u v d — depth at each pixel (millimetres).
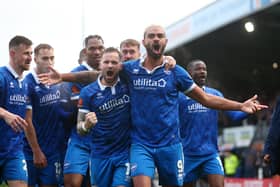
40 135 10820
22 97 9609
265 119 24984
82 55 11570
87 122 8516
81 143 10562
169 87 8758
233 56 27484
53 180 10914
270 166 9805
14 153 9422
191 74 11477
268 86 28500
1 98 9391
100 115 9070
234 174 21062
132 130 8953
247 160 20312
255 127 23016
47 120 10789
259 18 22016
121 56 10266
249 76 29016
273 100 26156
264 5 17406
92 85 9156
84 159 10500
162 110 8734
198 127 11320
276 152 9680
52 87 10734
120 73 9000
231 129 24109
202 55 27297
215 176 11172
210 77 28891
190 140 11352
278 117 9617
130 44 10570
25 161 9844
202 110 11320
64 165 10578
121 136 9047
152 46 8602
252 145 20641
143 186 8453
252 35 24609
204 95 8922
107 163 9094
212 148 11352
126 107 8984
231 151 22703
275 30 23938
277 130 9617
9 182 9391
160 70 8758
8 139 9375
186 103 11336
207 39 24984
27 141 10898
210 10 20531
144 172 8539
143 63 8836
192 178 11406
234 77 29172
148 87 8711
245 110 8773
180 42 22969
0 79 9320
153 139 8758
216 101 8906
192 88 8852
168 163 8852
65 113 10758
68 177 10469
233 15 19109
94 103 9062
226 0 19438
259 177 19109
